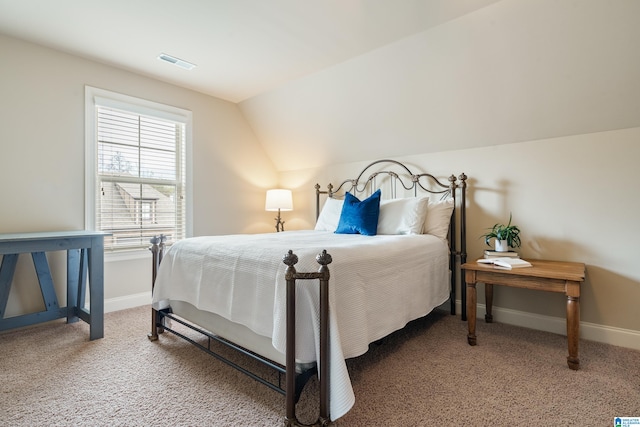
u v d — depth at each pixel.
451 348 2.10
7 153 2.37
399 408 1.44
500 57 2.17
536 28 1.96
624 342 2.15
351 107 3.10
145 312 2.84
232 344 1.82
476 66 2.29
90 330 2.22
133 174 3.04
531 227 2.50
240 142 3.92
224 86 3.31
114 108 2.88
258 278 1.53
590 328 2.27
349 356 1.46
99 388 1.60
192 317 2.03
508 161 2.60
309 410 1.43
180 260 2.07
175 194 3.36
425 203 2.70
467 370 1.79
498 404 1.47
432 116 2.76
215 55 2.65
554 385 1.63
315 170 3.99
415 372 1.77
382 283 1.76
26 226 2.44
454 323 2.60
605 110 2.13
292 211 4.24
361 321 1.53
